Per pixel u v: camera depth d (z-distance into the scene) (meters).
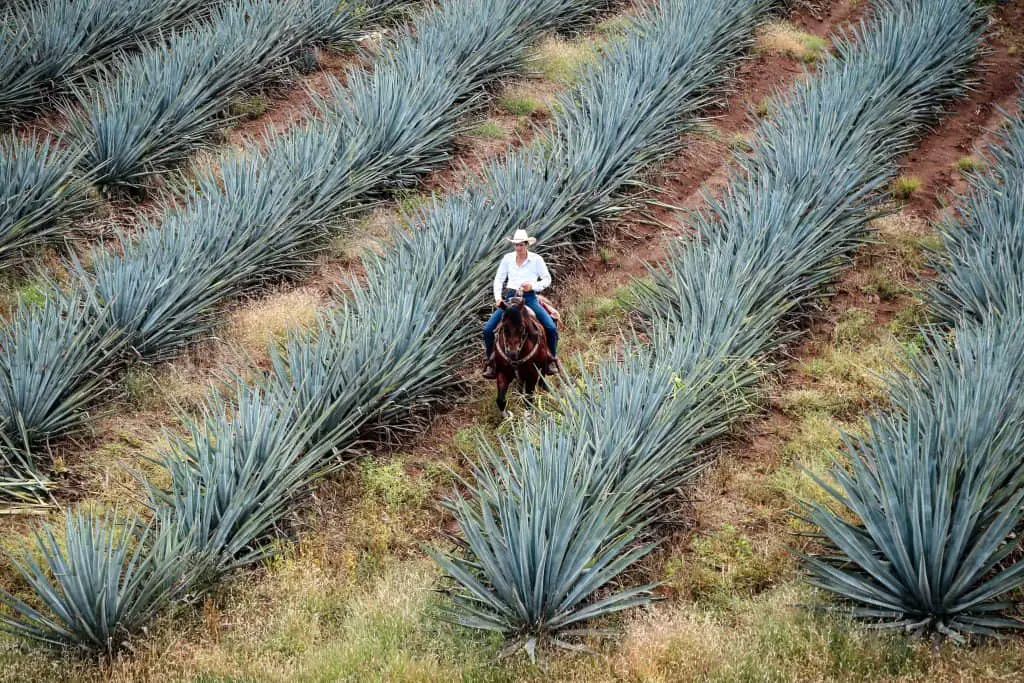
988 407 17.00
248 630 15.51
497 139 33.41
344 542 17.73
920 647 14.22
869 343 23.08
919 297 24.33
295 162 28.70
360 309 22.30
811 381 21.95
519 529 15.02
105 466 19.39
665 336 22.05
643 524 16.42
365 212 29.22
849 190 27.08
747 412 20.72
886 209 27.20
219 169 30.56
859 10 42.25
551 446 16.92
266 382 20.75
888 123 31.53
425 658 14.73
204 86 33.03
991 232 24.52
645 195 30.12
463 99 35.19
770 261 23.59
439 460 20.12
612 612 15.55
